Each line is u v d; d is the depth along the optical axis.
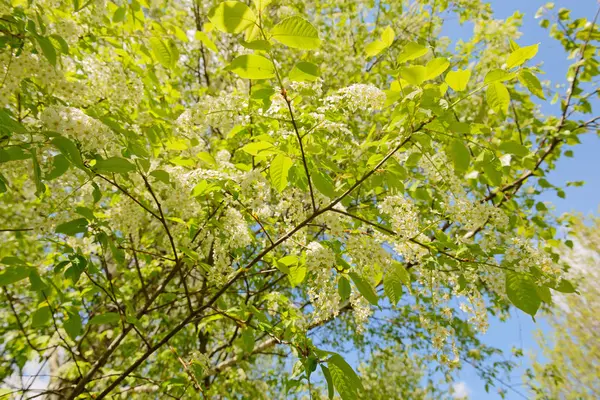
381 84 5.91
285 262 2.24
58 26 2.71
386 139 2.22
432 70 1.72
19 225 4.02
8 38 2.08
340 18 7.43
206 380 5.46
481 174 2.99
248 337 2.44
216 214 3.20
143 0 3.10
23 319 4.66
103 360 3.12
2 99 2.09
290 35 1.39
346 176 2.65
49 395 4.11
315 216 2.40
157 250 4.39
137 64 3.62
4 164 2.23
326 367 1.77
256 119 3.09
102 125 1.93
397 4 7.34
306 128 2.40
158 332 5.51
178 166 3.03
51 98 2.38
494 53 5.52
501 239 2.43
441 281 2.52
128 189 3.21
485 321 2.28
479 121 5.19
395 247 2.52
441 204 2.55
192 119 3.13
